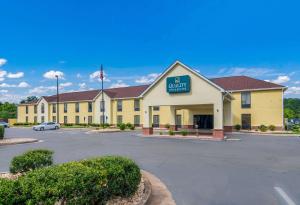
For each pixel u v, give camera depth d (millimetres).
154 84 31828
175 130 37219
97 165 7465
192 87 29188
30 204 4926
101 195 6434
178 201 8031
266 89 38000
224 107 35156
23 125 66500
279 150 18828
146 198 7801
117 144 23188
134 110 51375
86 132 40125
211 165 13500
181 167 13016
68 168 6473
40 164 10164
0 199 4652
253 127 38781
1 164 13961
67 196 5508
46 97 68188
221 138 26547
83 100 58875
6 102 99562
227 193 8820
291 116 62812
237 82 41906
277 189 9227
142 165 13531
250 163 14008
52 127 50188
